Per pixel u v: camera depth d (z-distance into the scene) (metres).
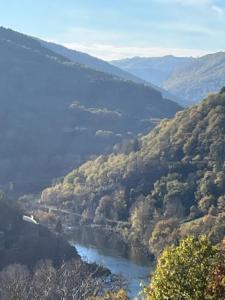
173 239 141.88
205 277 29.91
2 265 116.12
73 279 89.12
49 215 180.12
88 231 179.00
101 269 112.75
